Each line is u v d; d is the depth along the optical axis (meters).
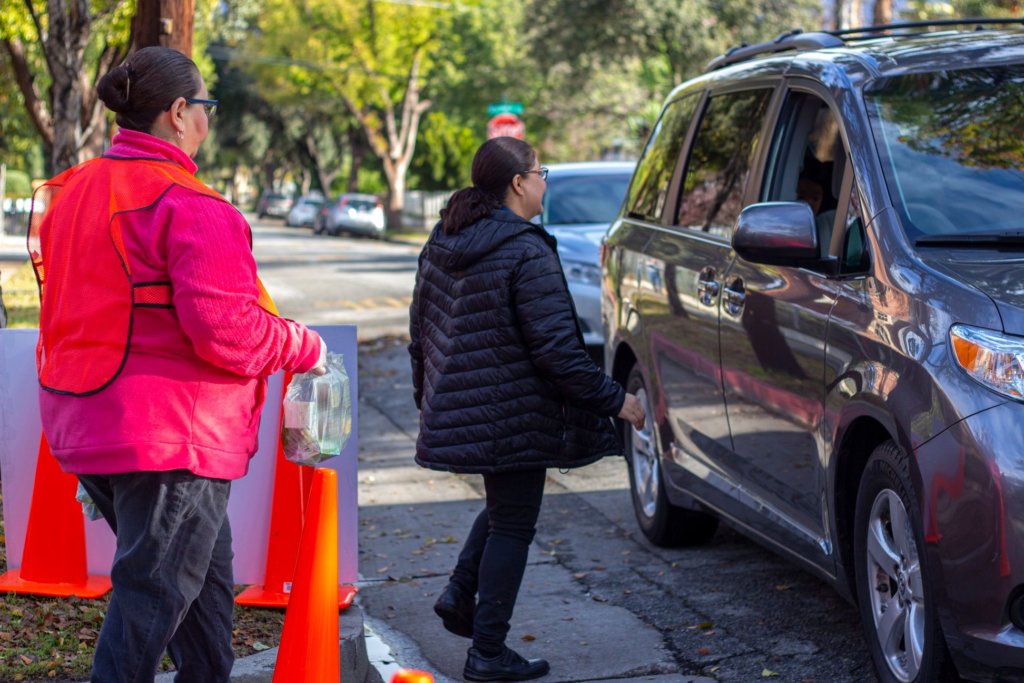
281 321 3.13
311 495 3.67
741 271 4.85
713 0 28.88
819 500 4.25
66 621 4.43
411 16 53.25
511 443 4.07
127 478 3.03
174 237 2.95
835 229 4.30
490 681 4.32
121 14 18.50
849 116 4.43
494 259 4.04
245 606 4.70
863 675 4.25
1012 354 3.31
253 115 75.50
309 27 54.81
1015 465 3.22
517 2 43.31
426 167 62.03
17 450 4.81
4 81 26.11
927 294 3.64
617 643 4.72
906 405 3.55
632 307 6.04
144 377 2.99
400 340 14.33
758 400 4.66
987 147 4.21
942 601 3.41
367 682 4.45
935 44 4.76
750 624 4.86
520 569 4.29
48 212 3.14
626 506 6.91
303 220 59.94
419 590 5.50
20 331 4.80
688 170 5.90
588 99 36.50
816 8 28.61
